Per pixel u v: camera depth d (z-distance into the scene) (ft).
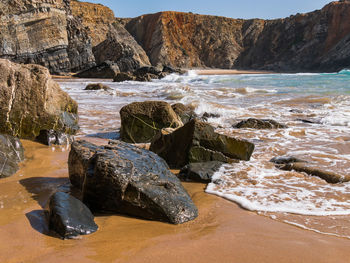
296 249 7.74
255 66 283.18
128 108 22.17
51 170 14.38
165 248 7.64
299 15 284.82
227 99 47.65
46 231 8.32
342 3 258.16
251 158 17.15
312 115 32.99
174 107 29.58
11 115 19.03
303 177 13.97
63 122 21.48
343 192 12.17
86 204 10.39
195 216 9.91
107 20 206.80
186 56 261.24
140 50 217.36
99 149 12.30
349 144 20.45
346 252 7.63
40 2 132.67
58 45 141.28
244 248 7.75
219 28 291.99
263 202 11.21
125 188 9.93
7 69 19.20
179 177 14.40
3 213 9.43
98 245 7.68
